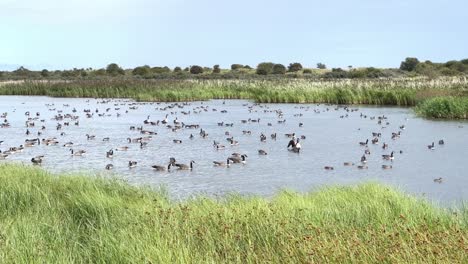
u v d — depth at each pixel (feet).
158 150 119.14
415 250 33.01
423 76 387.96
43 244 35.55
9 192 53.67
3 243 34.96
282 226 41.09
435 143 128.36
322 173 91.76
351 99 252.21
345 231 39.99
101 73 514.68
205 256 33.71
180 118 190.90
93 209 49.62
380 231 39.52
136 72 524.11
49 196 54.34
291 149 120.37
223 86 307.37
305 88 275.18
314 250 33.91
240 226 41.47
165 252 32.65
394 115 196.24
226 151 117.70
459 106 183.93
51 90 320.70
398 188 68.23
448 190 77.51
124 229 40.04
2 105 244.42
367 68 494.59
